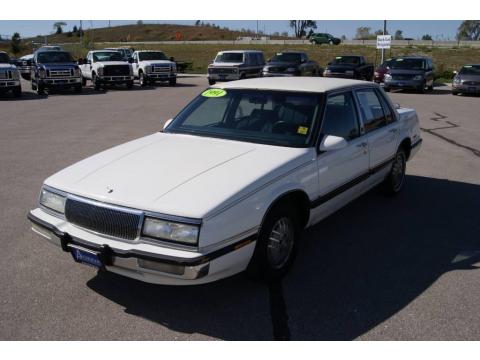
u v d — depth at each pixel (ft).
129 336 10.84
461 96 69.51
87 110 52.08
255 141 14.47
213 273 10.96
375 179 18.47
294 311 11.91
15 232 16.70
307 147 13.99
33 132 37.68
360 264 14.56
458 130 39.37
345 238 16.56
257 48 188.34
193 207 10.78
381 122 18.79
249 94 16.10
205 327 11.22
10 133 37.19
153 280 11.03
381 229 17.39
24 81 100.37
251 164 12.75
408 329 11.14
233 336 10.89
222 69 81.41
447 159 28.78
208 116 16.15
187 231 10.61
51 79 70.13
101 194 11.67
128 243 11.16
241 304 12.21
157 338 10.78
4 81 64.64
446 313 11.79
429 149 31.71
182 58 166.40
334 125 15.39
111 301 12.28
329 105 15.31
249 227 11.64
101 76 76.54
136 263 10.91
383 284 13.29
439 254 15.29
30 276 13.51
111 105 56.75
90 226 11.69
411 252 15.43
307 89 15.62
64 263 14.34
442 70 109.40
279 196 12.43
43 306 11.99
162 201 11.05
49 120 44.52
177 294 12.66
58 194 12.47
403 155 21.29
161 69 83.82
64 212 12.28
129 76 78.74
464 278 13.64
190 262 10.44
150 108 53.47
